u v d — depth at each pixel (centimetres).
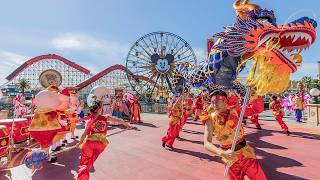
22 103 1616
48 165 713
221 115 381
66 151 879
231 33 598
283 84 423
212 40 1084
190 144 934
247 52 582
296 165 649
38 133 725
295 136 1023
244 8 744
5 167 702
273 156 737
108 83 5416
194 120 1611
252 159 370
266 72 412
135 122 1670
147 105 3300
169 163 704
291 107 2230
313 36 512
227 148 378
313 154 747
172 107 866
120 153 830
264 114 2330
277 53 419
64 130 866
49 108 741
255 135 1057
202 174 603
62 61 5547
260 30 541
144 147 913
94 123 528
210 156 760
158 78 4131
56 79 2366
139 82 4153
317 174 581
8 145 753
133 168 669
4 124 873
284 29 518
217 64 916
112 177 603
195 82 1057
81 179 487
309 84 3488
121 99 1977
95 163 719
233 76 914
